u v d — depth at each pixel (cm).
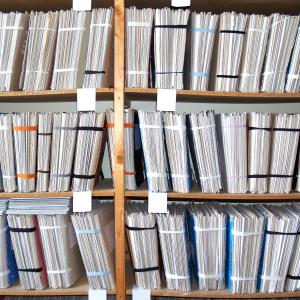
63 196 115
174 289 120
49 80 115
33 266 118
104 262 119
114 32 108
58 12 111
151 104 157
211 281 120
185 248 117
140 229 116
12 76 112
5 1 119
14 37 111
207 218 116
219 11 131
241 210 127
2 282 120
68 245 120
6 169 115
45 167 115
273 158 115
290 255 117
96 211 121
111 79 121
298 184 119
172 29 109
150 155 113
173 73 111
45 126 112
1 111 158
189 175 120
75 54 111
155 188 115
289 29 110
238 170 116
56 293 120
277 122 113
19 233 116
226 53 111
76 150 113
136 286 122
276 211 126
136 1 120
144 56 110
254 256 117
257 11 131
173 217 116
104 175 157
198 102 156
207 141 113
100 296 119
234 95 111
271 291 119
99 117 112
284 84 114
